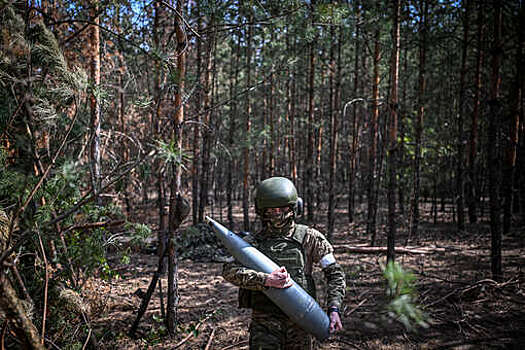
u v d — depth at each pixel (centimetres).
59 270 252
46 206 201
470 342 333
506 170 890
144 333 348
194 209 968
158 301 439
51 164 168
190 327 358
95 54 400
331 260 207
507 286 466
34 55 192
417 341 335
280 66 369
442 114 1305
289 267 202
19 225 191
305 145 1369
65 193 209
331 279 205
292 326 197
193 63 797
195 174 952
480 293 446
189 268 612
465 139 1208
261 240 215
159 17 431
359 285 496
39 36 196
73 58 390
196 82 349
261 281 187
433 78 1312
